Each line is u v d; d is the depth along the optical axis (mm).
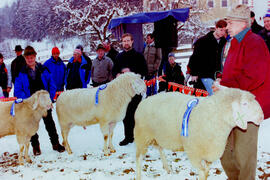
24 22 62000
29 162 4461
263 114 2311
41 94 4422
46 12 55281
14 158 4762
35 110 4426
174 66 7488
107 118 4543
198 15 28469
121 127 6488
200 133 2455
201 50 5094
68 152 4828
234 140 2494
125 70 4926
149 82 7230
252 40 2455
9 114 4430
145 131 3150
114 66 5180
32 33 59531
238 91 2307
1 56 7648
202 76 5219
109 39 26875
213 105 2412
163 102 2971
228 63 2654
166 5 25078
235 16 2518
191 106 2604
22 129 4367
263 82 2455
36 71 4910
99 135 5934
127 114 5012
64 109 4812
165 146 2965
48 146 5418
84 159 4449
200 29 28109
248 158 2432
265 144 4410
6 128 4500
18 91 4789
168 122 2805
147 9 27312
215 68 5109
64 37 50531
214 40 5031
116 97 4449
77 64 6277
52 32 52938
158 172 3602
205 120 2426
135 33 11055
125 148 4918
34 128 4492
